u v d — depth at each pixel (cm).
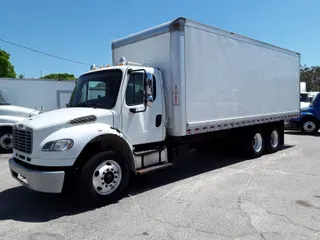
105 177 501
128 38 702
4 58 3628
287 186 589
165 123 618
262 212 457
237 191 562
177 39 596
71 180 520
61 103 1792
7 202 534
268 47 912
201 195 545
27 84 1680
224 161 859
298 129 1545
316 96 1522
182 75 604
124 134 546
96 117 510
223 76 723
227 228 405
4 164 856
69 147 461
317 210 463
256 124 891
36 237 391
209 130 683
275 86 954
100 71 588
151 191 577
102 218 450
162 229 407
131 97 561
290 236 378
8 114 1032
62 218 455
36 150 463
